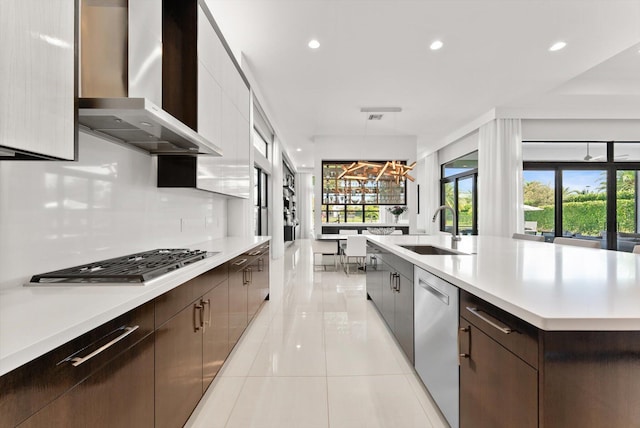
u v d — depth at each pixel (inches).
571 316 35.6
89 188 68.9
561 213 249.1
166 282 55.2
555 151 249.8
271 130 289.4
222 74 117.0
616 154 248.8
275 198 312.0
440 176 378.6
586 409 36.8
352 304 158.6
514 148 240.7
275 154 311.1
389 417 70.8
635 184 247.1
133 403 46.1
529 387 39.0
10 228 50.7
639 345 37.0
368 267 167.2
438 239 144.2
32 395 29.9
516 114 241.0
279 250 323.9
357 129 302.4
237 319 105.0
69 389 34.3
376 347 107.8
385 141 325.7
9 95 36.6
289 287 195.8
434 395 71.6
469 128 279.7
